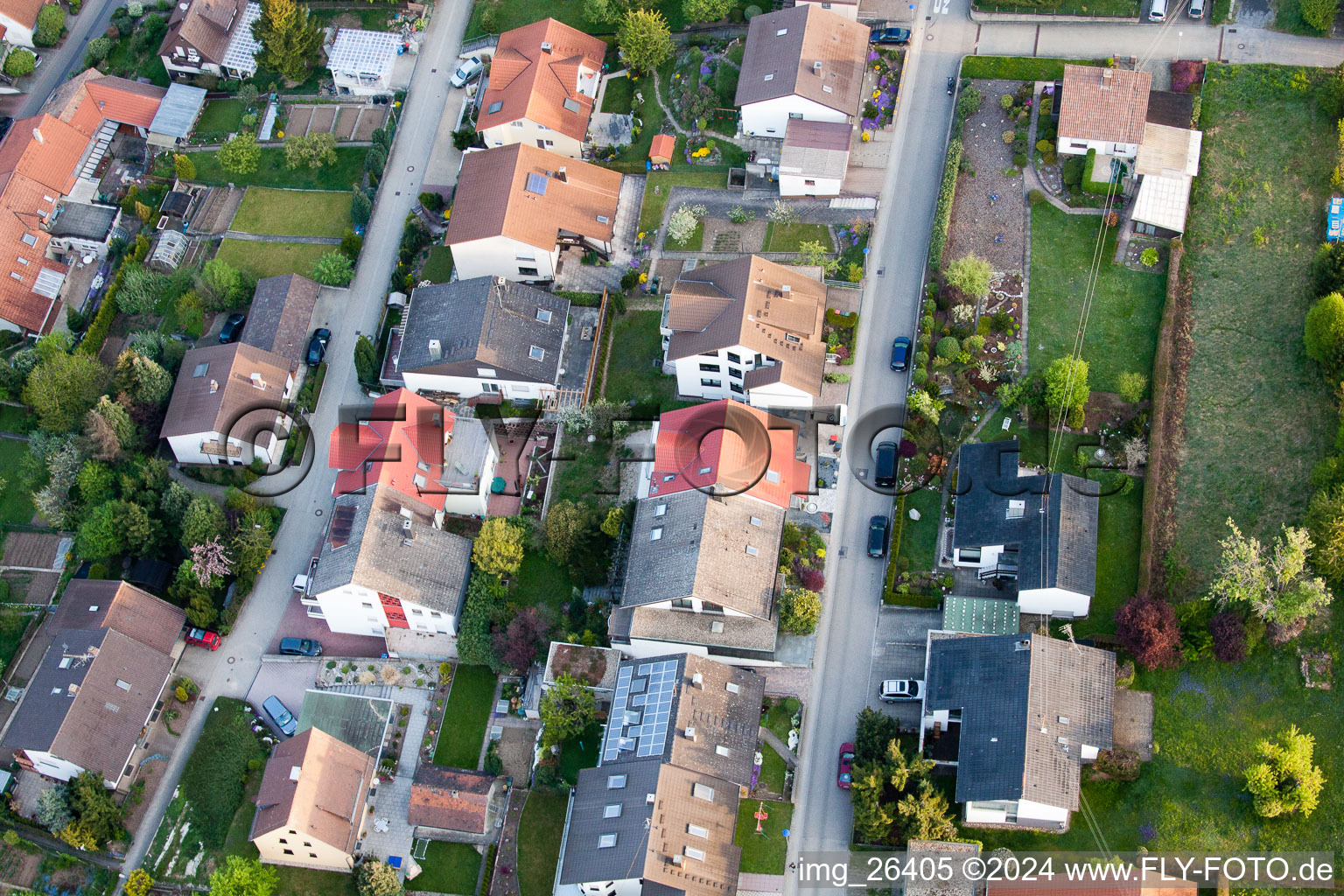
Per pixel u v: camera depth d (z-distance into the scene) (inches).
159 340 5964.6
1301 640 4552.2
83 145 6688.0
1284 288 5172.2
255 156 6520.7
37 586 5625.0
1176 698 4576.8
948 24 6131.9
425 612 5132.9
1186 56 5816.9
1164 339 5147.6
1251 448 4899.1
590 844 4426.7
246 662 5315.0
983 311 5403.5
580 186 5944.9
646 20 6166.3
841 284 5605.3
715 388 5497.1
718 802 4493.1
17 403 6043.3
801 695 4822.8
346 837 4719.5
